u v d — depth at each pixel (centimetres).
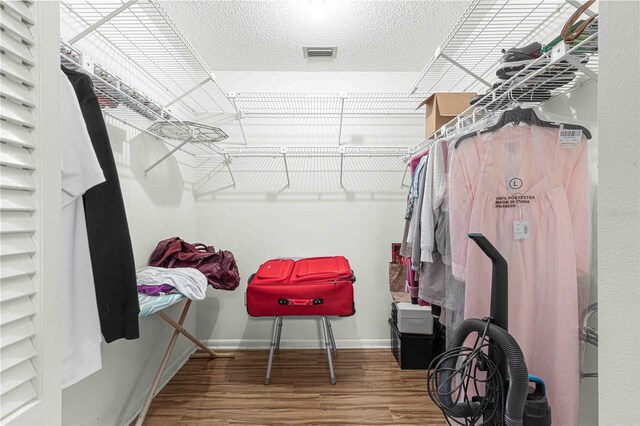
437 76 224
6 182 46
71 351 84
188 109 242
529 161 104
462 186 114
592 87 115
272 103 240
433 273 143
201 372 205
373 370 206
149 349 182
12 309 46
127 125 166
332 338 228
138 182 176
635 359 42
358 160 250
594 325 100
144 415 151
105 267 91
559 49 91
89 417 134
